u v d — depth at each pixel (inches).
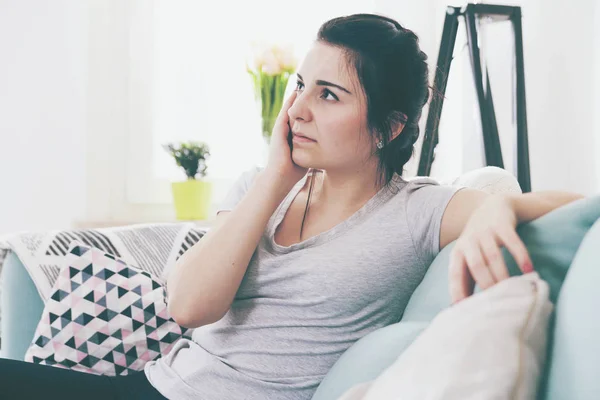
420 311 32.9
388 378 22.0
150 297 58.9
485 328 20.3
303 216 41.8
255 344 39.1
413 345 22.8
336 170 40.1
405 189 41.2
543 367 20.7
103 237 63.6
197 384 39.2
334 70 38.6
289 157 40.4
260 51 85.0
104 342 57.2
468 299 23.0
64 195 89.9
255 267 40.8
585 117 84.6
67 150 90.0
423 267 39.5
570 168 88.4
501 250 27.9
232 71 97.0
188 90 96.5
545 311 21.5
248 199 40.1
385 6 97.0
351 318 38.5
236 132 97.3
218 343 40.4
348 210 40.7
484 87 87.0
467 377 18.7
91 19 93.4
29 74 88.5
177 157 85.7
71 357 56.7
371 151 40.1
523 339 20.2
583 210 25.8
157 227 67.7
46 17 88.6
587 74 84.1
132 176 95.7
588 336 18.5
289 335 38.6
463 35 91.7
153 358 58.0
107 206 95.0
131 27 95.0
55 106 89.0
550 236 26.6
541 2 91.6
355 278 38.2
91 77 93.7
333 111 38.7
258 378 38.2
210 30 96.5
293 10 97.2
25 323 59.9
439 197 39.4
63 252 61.7
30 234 61.9
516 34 84.4
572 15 87.7
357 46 38.9
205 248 39.8
